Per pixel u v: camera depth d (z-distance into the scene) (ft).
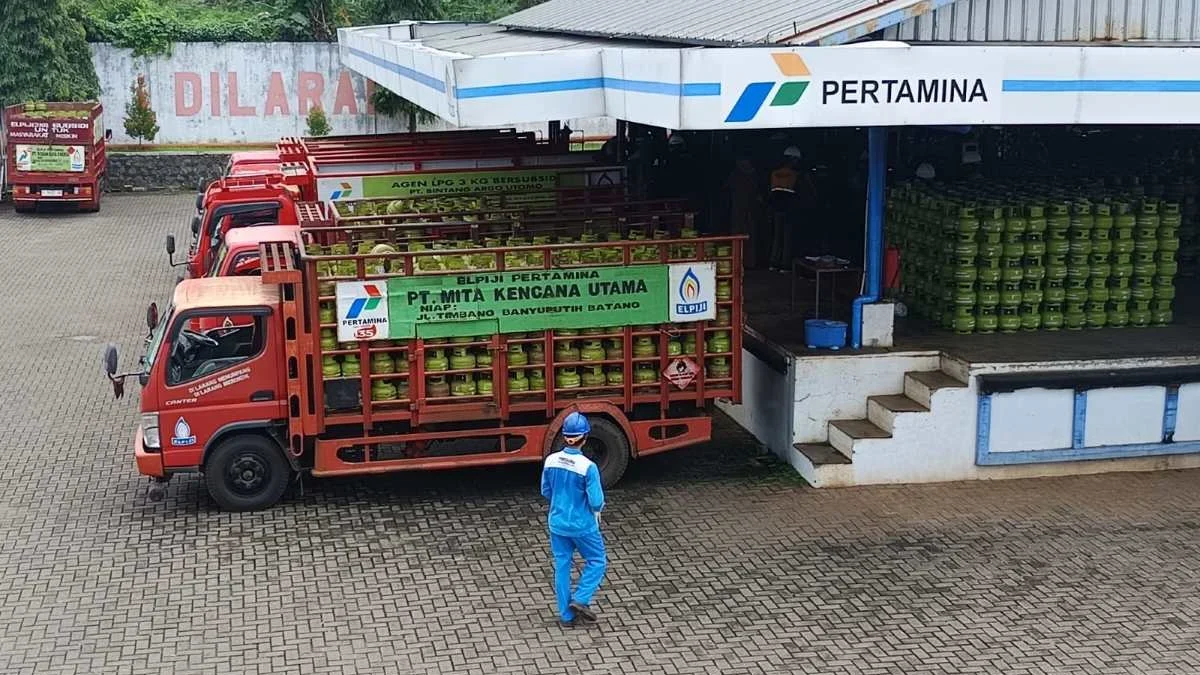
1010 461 40.68
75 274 76.07
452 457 38.81
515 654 29.01
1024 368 40.32
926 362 41.91
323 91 116.26
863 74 34.53
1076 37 41.47
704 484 40.42
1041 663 28.68
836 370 41.39
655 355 39.37
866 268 42.45
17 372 53.98
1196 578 33.40
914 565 34.12
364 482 40.68
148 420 37.01
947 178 58.95
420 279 37.27
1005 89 35.65
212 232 59.21
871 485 40.22
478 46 60.54
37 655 28.99
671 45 43.47
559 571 30.22
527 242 41.63
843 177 61.05
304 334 37.04
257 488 38.01
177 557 34.53
